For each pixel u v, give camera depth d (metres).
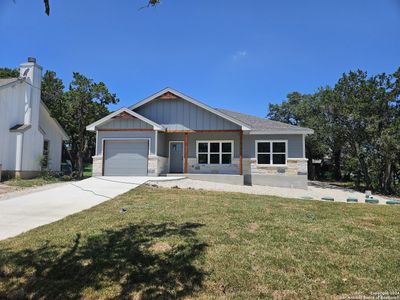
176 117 19.30
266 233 6.09
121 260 4.77
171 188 13.32
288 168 18.86
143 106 19.64
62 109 24.55
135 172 17.98
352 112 21.44
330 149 32.31
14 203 9.78
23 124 17.72
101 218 7.34
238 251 5.10
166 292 3.91
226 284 4.09
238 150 19.56
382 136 19.67
